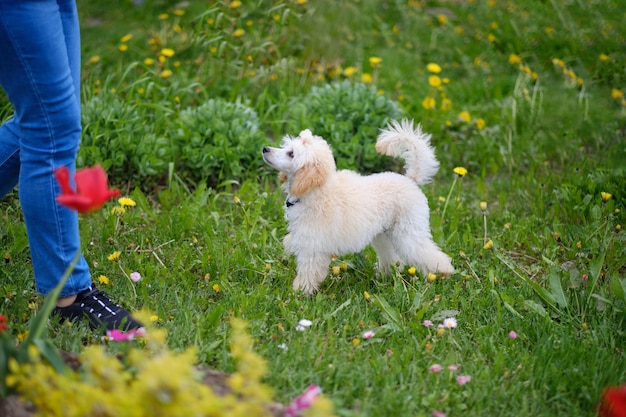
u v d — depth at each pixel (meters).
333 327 3.93
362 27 9.35
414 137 4.74
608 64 8.70
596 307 4.28
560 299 4.27
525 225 5.45
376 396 3.29
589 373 3.54
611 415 2.85
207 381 3.12
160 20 9.18
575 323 4.15
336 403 2.97
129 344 3.22
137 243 4.97
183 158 6.15
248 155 6.23
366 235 4.51
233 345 3.48
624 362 3.66
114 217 4.99
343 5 9.08
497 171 6.73
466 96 8.14
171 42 8.30
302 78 7.70
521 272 4.71
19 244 4.51
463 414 3.24
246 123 6.39
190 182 6.14
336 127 6.41
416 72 8.54
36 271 3.66
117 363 2.61
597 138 7.16
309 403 2.58
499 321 4.08
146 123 6.55
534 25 9.77
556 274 4.38
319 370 3.46
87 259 4.56
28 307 3.84
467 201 6.12
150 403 2.23
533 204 5.84
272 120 7.13
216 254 4.73
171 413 2.23
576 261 4.91
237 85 7.30
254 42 7.80
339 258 4.96
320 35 8.30
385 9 10.20
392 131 4.77
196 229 5.22
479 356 3.77
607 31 9.53
